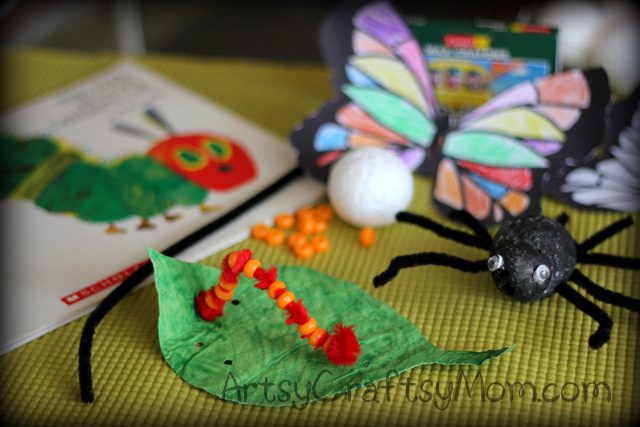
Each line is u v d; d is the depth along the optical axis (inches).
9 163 25.5
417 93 24.8
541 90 24.1
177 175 25.0
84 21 37.3
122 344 21.3
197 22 37.2
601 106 23.8
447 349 21.0
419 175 24.9
